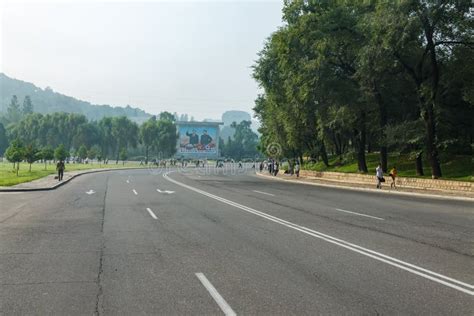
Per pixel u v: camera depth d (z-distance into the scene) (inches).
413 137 1330.0
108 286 267.4
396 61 1316.4
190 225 517.7
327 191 1194.6
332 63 1517.0
